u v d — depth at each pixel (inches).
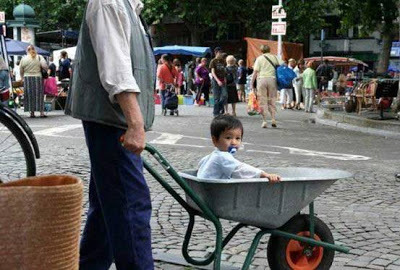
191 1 1552.7
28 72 653.3
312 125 671.1
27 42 967.0
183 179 149.3
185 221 232.4
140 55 128.9
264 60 601.6
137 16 133.5
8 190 90.1
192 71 1161.4
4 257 90.4
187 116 730.8
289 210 153.7
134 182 129.1
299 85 931.3
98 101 125.6
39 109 660.1
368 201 274.1
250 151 424.8
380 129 605.3
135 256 128.9
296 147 460.1
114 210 128.7
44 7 1760.6
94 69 126.2
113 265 169.9
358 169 360.5
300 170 168.6
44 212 91.7
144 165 145.9
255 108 775.7
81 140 457.1
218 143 160.2
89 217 146.6
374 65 1994.3
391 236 219.0
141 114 122.7
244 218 149.7
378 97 687.1
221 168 154.3
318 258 166.2
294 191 152.8
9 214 90.1
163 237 210.1
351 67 1599.4
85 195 264.1
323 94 1103.0
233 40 1886.1
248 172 150.9
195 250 196.2
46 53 1081.4
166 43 1927.9
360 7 862.5
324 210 254.1
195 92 1037.2
